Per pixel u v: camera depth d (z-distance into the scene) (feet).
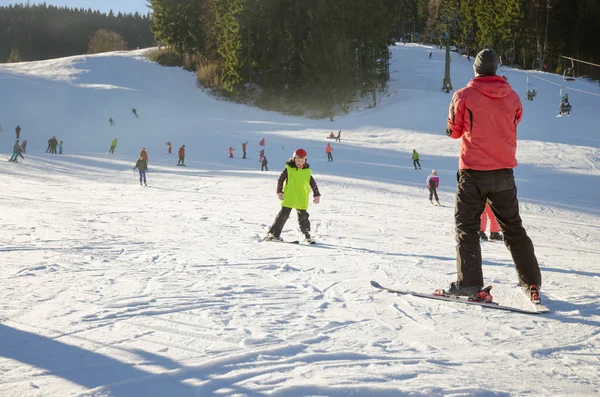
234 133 156.56
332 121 177.68
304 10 204.54
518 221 13.46
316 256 21.33
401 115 171.42
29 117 171.94
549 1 258.16
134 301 12.39
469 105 13.14
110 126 167.73
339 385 7.25
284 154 122.93
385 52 200.13
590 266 20.65
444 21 220.43
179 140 144.46
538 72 223.71
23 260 18.20
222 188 66.85
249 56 222.07
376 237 30.50
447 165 103.55
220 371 7.77
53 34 635.25
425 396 7.02
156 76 242.78
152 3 267.39
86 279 15.15
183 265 18.29
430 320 11.29
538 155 109.60
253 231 30.83
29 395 6.74
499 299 13.48
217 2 232.94
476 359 8.75
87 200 49.47
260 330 10.07
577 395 7.27
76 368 7.77
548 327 10.85
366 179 80.64
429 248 25.43
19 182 67.00
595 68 257.34
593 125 139.85
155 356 8.37
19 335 9.42
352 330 10.35
